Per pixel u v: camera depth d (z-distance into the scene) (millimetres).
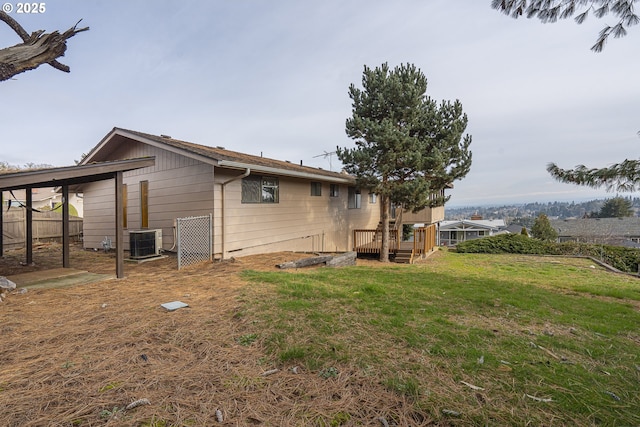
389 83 10445
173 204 9227
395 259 12172
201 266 7402
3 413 1843
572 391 2188
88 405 1936
